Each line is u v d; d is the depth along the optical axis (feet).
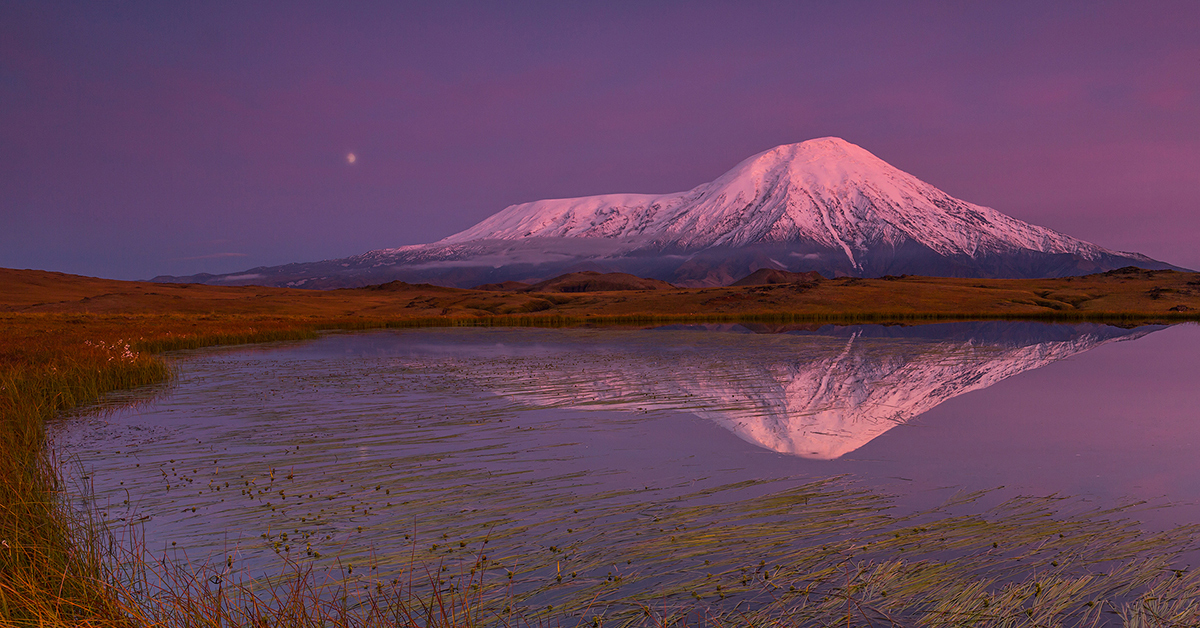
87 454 44.01
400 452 43.93
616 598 22.17
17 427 45.62
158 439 48.65
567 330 243.81
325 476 37.99
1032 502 32.32
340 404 64.39
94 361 81.46
